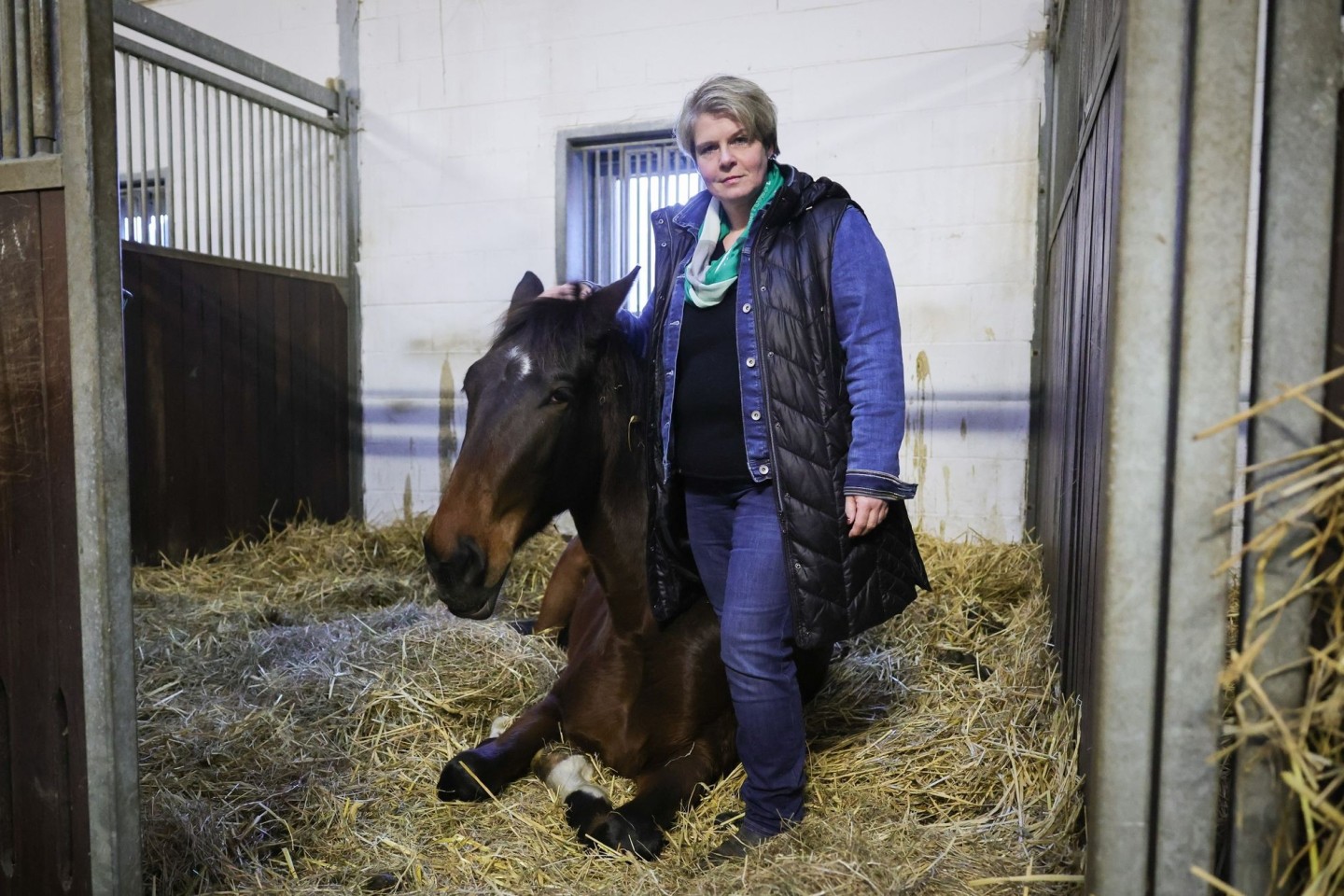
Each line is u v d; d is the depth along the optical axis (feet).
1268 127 2.69
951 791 5.50
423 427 16.31
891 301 4.68
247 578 12.55
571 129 15.01
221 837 5.02
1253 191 9.97
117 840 3.85
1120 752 2.90
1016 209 12.74
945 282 13.14
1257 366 2.74
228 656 8.57
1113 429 2.84
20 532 3.97
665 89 14.48
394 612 9.69
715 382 4.88
